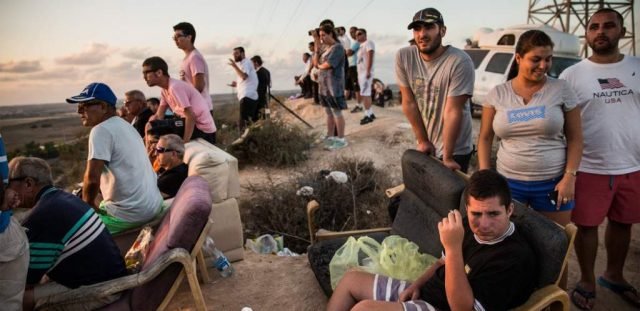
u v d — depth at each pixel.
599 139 2.73
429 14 3.02
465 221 2.19
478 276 1.87
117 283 2.30
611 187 2.77
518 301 1.92
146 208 3.27
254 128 7.35
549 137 2.57
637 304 2.93
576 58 9.35
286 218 4.96
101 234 2.48
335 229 4.93
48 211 2.30
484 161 2.87
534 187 2.64
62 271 2.38
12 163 2.42
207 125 5.02
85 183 3.03
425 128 3.58
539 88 2.55
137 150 3.24
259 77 9.33
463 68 3.09
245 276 3.49
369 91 9.03
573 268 3.53
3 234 2.01
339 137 7.65
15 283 2.08
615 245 3.00
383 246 2.81
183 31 5.32
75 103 3.01
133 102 5.37
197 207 2.39
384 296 2.27
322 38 7.13
